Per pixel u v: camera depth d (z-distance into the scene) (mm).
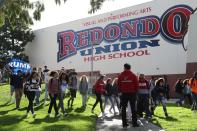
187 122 15312
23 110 18750
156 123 14977
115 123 15055
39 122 14781
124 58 41406
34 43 54406
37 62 53781
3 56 53906
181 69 36000
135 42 40406
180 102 24766
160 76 37812
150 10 39219
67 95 24406
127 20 41469
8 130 13016
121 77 13797
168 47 37312
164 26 37781
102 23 44312
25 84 16469
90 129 13258
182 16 36344
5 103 21562
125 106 13891
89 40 45750
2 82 35906
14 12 19797
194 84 18250
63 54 49375
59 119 15633
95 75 44469
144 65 39344
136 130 13398
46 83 21391
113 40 42812
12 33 53500
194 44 32125
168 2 37625
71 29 48469
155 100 17266
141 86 16188
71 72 20500
